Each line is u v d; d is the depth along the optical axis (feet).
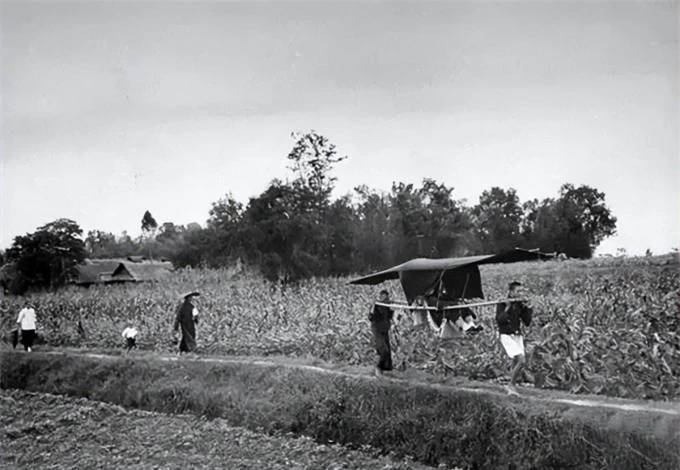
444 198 68.28
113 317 80.64
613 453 39.40
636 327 48.78
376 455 47.91
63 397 70.44
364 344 62.54
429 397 48.47
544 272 61.00
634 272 57.88
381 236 70.74
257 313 72.90
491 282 62.34
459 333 54.49
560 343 48.67
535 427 42.14
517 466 41.96
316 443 51.21
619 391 45.65
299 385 56.59
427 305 55.21
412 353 56.29
